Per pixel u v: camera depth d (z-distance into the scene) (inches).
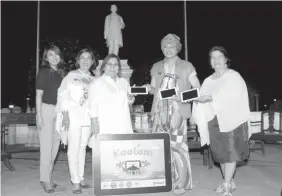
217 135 152.3
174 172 157.6
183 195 154.3
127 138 145.1
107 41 378.6
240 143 149.2
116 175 142.7
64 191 165.0
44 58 167.0
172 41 159.2
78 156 164.1
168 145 148.8
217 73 158.7
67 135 160.6
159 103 161.6
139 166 145.1
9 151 219.3
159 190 145.7
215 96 151.7
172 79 159.3
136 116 217.8
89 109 145.9
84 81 160.2
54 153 167.8
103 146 143.1
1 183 184.1
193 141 230.4
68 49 463.8
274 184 175.2
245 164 227.9
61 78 167.2
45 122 160.7
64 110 155.0
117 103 146.6
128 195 154.8
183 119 159.2
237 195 154.2
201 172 208.7
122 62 358.9
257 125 263.0
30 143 285.7
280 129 241.9
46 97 161.0
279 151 286.2
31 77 526.0
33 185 179.3
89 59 162.9
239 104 149.0
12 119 224.4
